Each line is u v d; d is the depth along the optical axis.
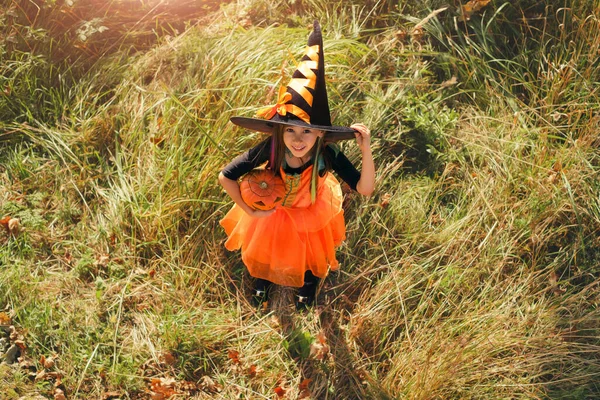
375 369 3.10
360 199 3.47
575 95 3.74
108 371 3.04
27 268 3.30
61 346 3.07
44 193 3.53
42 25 3.98
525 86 3.80
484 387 3.02
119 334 3.15
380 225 3.42
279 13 4.05
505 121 3.72
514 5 4.02
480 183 3.55
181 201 3.37
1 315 3.08
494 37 4.00
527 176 3.54
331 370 3.10
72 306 3.19
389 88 3.73
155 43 4.08
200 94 3.53
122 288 3.26
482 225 3.46
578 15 3.93
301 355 3.12
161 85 3.69
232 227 3.25
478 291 3.31
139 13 4.17
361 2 4.06
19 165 3.57
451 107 3.83
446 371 2.98
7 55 3.86
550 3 4.01
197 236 3.38
